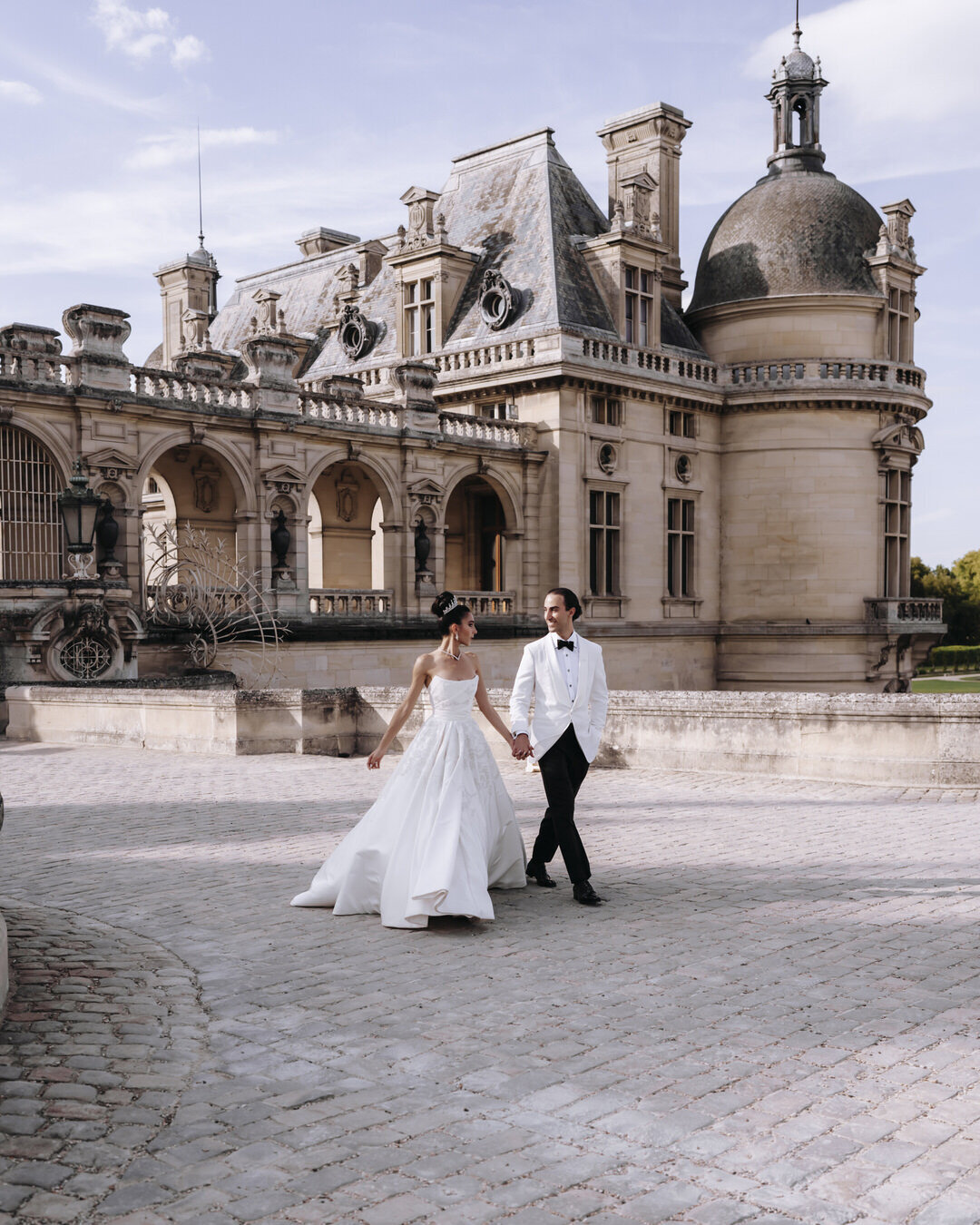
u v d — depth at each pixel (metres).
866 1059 4.82
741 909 7.39
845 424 38.59
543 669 7.82
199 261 51.03
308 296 46.88
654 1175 3.83
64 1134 4.14
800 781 13.45
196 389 27.91
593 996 5.66
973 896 7.69
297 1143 4.08
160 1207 3.65
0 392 23.88
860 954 6.37
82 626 22.03
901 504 40.50
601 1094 4.47
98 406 25.34
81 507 22.08
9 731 20.41
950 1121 4.21
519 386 35.09
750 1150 4.00
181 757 16.88
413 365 32.19
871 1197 3.67
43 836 10.45
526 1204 3.65
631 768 14.95
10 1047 4.97
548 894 7.89
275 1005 5.58
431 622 32.34
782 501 38.72
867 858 9.02
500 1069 4.74
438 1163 3.93
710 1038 5.07
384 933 6.91
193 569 28.53
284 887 8.18
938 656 84.38
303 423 29.38
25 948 6.53
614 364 35.12
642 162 42.31
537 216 37.75
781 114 41.84
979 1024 5.23
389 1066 4.79
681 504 38.47
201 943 6.74
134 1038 5.10
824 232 39.34
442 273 37.44
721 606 39.94
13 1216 3.58
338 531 37.50
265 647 27.39
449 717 7.36
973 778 12.56
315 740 17.16
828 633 38.31
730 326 39.69
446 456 32.84
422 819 7.06
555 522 34.50
